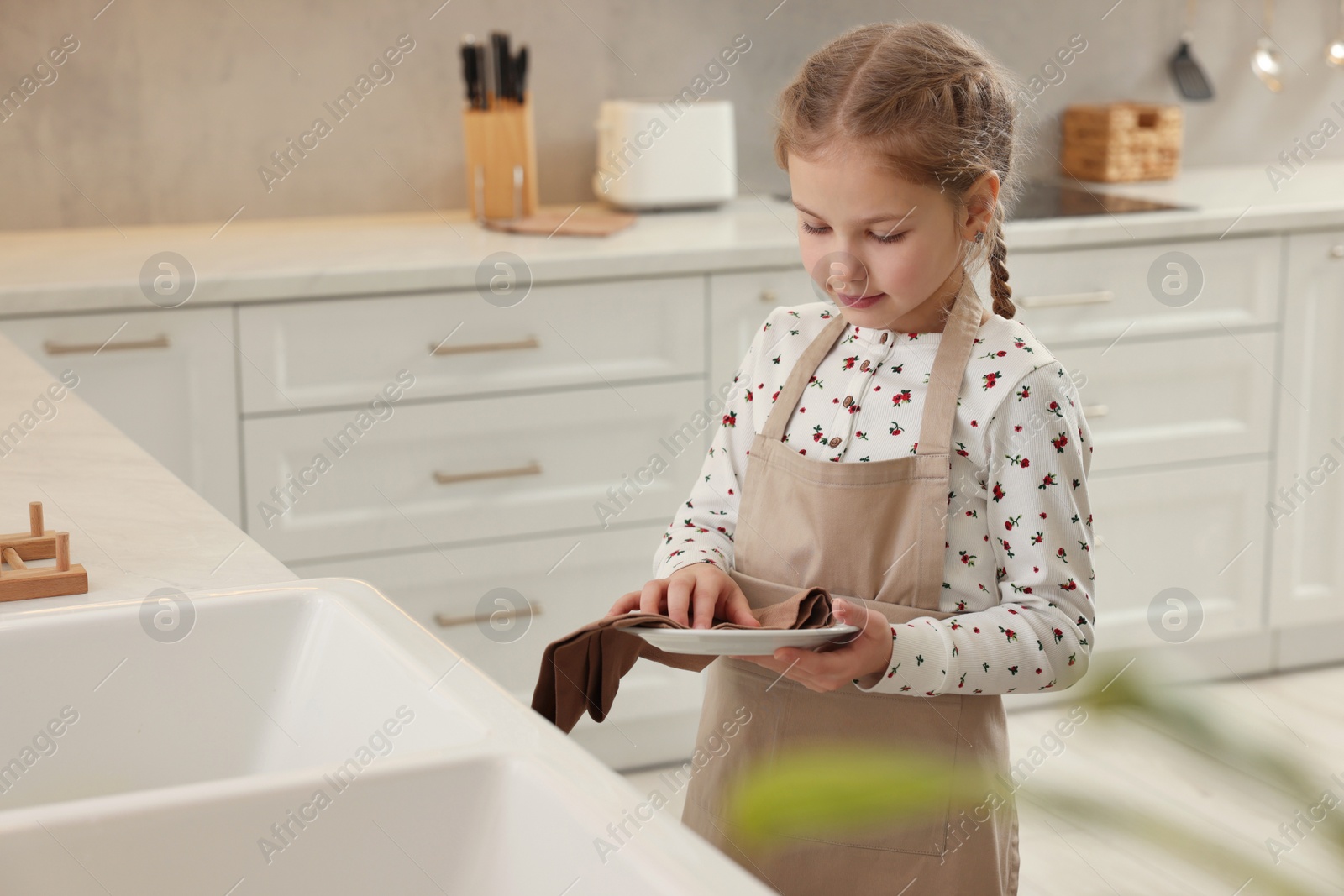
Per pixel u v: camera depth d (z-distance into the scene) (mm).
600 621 925
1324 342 2627
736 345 2336
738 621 992
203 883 624
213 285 2025
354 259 2166
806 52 2920
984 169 979
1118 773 2102
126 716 886
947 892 979
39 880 593
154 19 2498
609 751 2350
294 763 872
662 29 2826
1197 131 3234
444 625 2250
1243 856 342
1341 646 2846
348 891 643
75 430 1357
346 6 2611
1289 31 3256
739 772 1051
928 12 2961
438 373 2178
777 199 2871
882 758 385
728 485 1167
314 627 913
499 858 642
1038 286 2412
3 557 962
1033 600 983
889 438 1048
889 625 940
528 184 2596
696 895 521
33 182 2488
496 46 2525
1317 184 2914
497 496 2242
